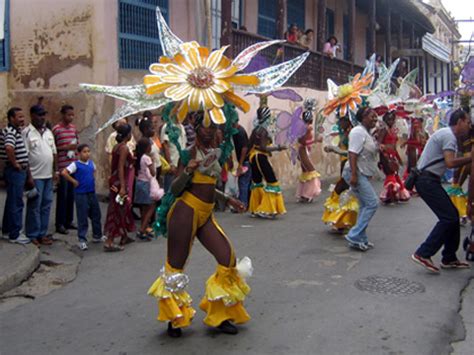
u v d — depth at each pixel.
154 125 8.55
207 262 6.45
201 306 4.48
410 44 24.84
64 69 10.58
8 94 11.23
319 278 5.80
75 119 10.41
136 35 10.84
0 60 11.31
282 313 4.79
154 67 4.10
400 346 4.11
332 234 7.95
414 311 4.82
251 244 7.41
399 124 11.73
